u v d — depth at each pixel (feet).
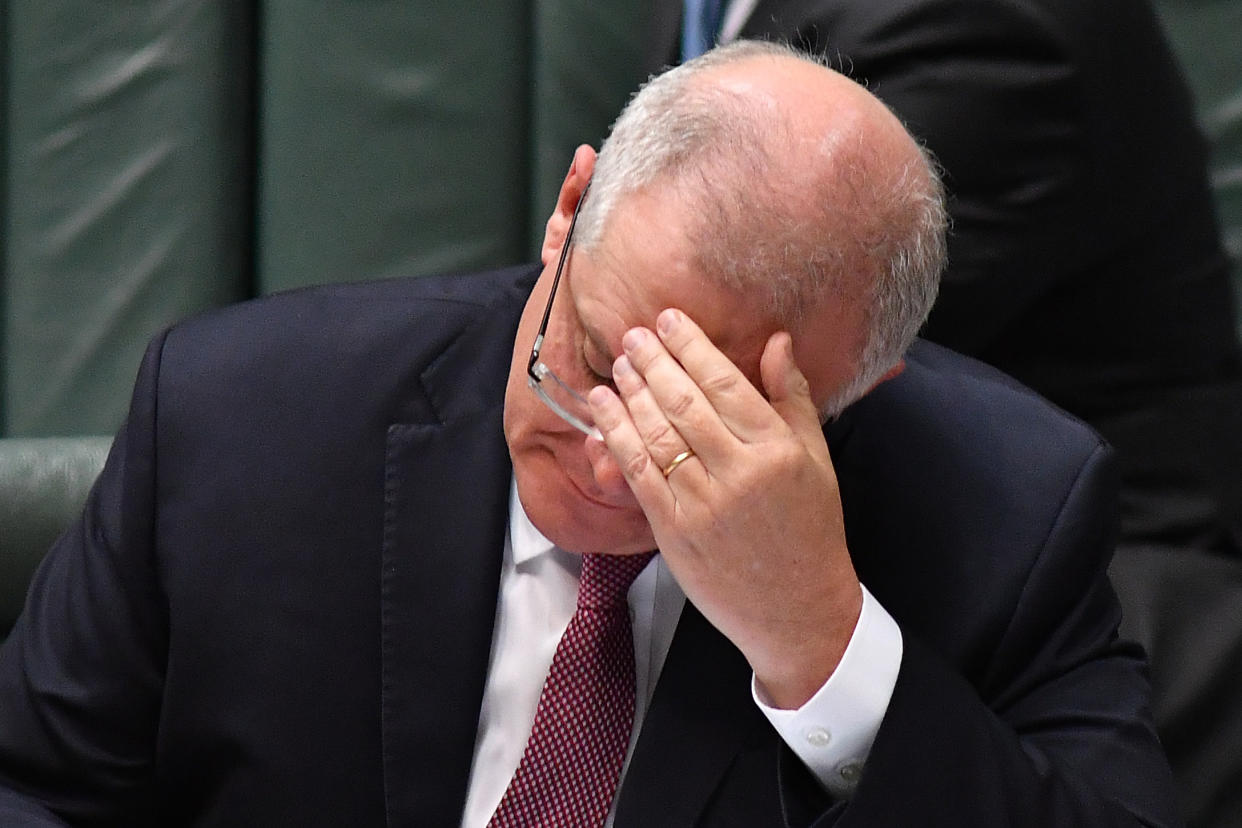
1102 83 19.93
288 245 26.32
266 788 14.05
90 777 14.35
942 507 14.80
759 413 11.58
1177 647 19.40
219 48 26.16
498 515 14.28
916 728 12.53
